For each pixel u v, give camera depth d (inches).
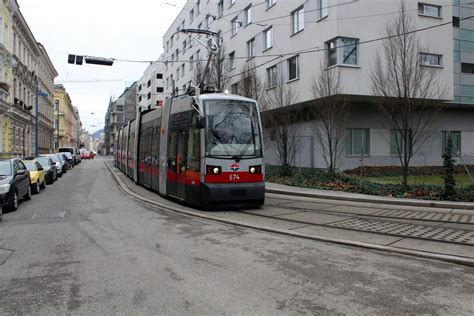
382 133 916.6
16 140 1577.3
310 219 404.5
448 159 522.3
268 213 444.8
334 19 824.3
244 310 177.8
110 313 175.6
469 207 465.1
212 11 1576.0
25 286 211.8
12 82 1503.4
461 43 1040.2
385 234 329.1
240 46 1275.8
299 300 189.2
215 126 460.8
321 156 906.7
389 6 853.2
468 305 182.4
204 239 319.3
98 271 236.4
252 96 951.6
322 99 807.1
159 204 523.8
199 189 455.8
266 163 1109.1
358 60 830.5
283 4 1016.9
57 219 418.3
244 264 248.2
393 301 187.3
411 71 637.3
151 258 263.1
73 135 4685.0
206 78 1109.1
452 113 1032.8
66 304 186.4
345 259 259.4
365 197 553.9
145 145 746.2
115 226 376.5
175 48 2188.7
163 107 617.9
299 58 944.3
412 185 599.5
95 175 1146.0
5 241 319.0
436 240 304.2
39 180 696.4
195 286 208.8
